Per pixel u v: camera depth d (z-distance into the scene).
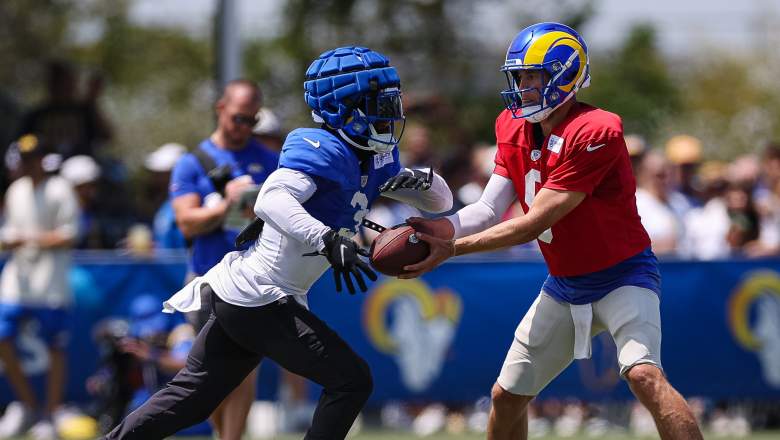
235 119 19.70
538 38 15.03
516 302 28.77
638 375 15.07
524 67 15.03
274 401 28.12
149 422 15.20
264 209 14.23
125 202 36.09
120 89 89.69
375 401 28.30
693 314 29.05
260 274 14.85
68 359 27.81
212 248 19.59
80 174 32.50
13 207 27.67
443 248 14.95
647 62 101.56
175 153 31.59
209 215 19.23
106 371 26.16
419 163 32.00
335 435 14.69
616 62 101.38
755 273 29.23
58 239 27.53
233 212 19.12
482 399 29.64
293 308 14.83
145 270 27.80
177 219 19.67
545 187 15.10
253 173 19.97
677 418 14.77
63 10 76.81
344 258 13.82
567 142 14.94
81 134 37.19
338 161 14.38
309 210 14.61
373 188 15.12
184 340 25.33
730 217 31.61
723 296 29.14
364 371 14.80
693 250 32.16
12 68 73.12
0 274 27.67
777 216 31.88
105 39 86.31
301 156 14.28
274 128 23.00
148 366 25.67
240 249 19.19
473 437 27.94
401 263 14.91
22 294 27.34
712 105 110.75
